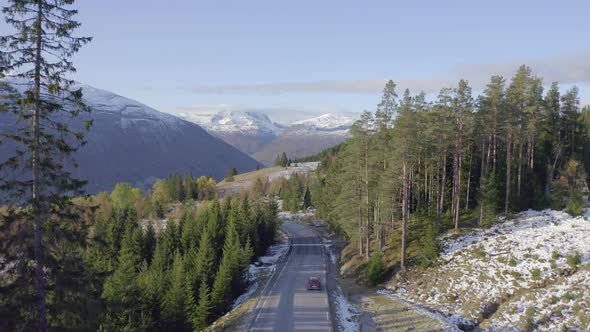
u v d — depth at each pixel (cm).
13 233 1297
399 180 4034
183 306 3678
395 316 2983
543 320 2605
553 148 5650
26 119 1314
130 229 6047
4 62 1240
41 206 1321
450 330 2622
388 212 4300
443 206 5266
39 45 1299
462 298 3183
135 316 3469
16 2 1252
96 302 1447
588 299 2639
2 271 1325
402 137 3869
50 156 1360
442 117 4434
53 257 1392
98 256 3991
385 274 4000
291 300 3428
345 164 5206
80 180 1412
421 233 4550
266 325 2798
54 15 1316
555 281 3002
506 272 3284
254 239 5928
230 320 3042
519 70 4725
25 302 1308
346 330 2734
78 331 1429
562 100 5684
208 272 4375
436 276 3622
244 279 4362
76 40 1341
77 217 1412
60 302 1397
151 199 11650
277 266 5138
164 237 5875
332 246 6656
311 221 10088
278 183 16138
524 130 4778
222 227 5938
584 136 6131
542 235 3809
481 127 4794
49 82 1308
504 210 4944
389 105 4444
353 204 4634
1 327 1267
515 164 5194
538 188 4878
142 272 4412
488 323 2766
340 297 3625
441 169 5362
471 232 4338
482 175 4844
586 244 3428
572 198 4538
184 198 14638
